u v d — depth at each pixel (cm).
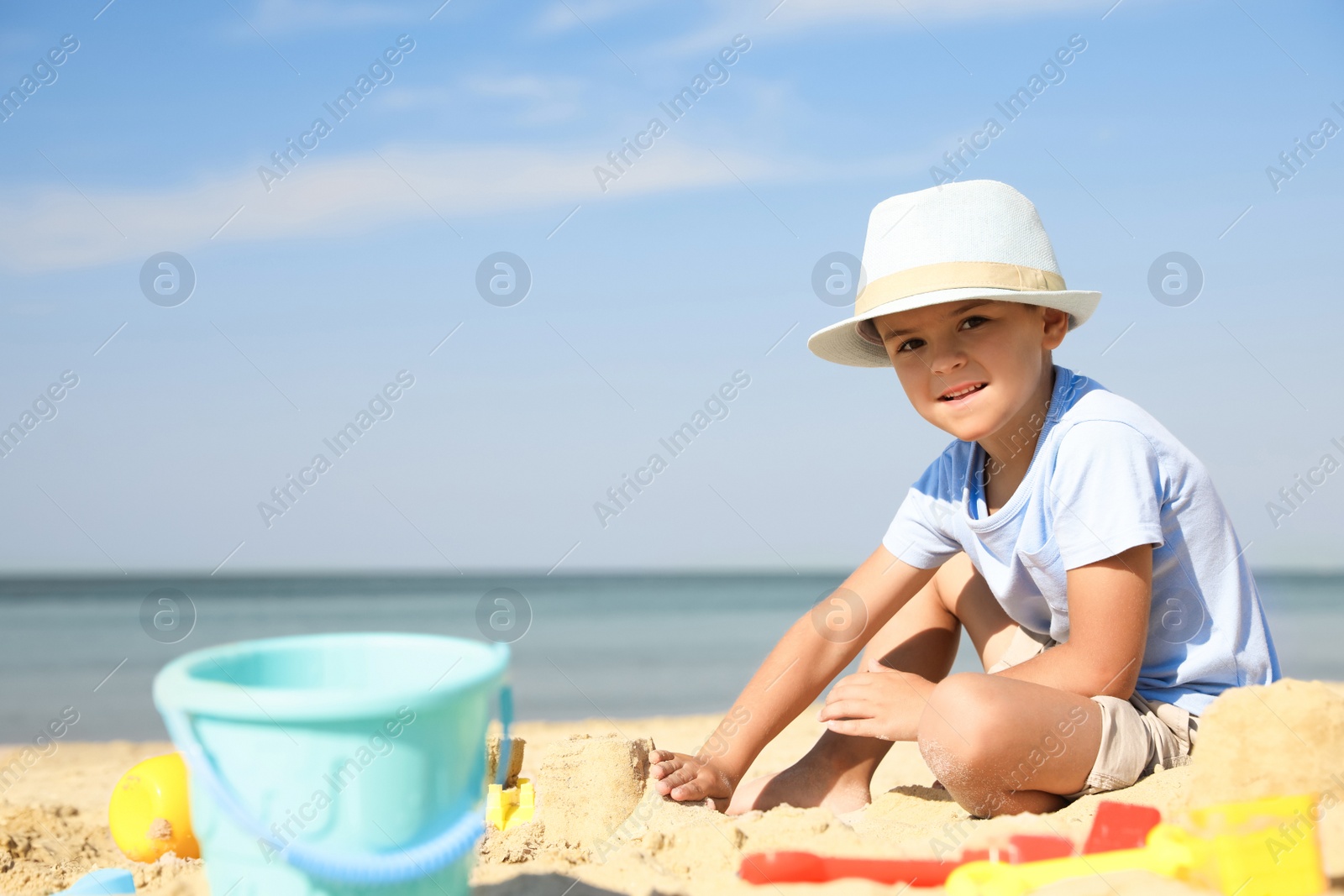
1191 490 207
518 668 1259
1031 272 211
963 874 148
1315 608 2003
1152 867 146
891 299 212
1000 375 210
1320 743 157
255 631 1852
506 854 199
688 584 3941
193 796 109
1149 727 198
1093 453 199
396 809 104
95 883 176
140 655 1491
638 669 1246
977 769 185
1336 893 138
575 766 220
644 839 173
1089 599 197
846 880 155
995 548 220
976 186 218
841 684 212
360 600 2775
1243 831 142
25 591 3325
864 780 233
